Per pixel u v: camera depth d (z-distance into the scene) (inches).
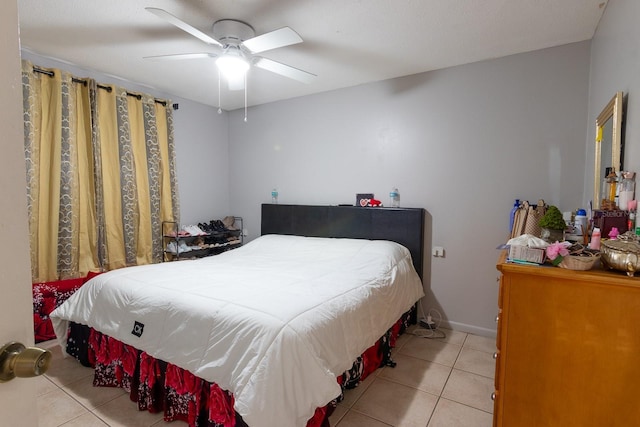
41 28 88.4
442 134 117.0
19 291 19.7
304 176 149.6
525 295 49.4
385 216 124.4
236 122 170.4
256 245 133.7
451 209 116.7
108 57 106.9
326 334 62.4
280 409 51.0
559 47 97.9
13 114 19.1
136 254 132.0
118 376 77.8
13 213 19.3
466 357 97.7
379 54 104.0
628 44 59.4
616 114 62.6
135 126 130.5
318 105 143.6
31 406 20.5
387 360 92.4
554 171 99.8
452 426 68.4
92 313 80.4
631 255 42.5
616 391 44.7
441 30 89.0
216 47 96.4
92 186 117.3
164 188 140.8
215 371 57.4
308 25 86.3
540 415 49.2
